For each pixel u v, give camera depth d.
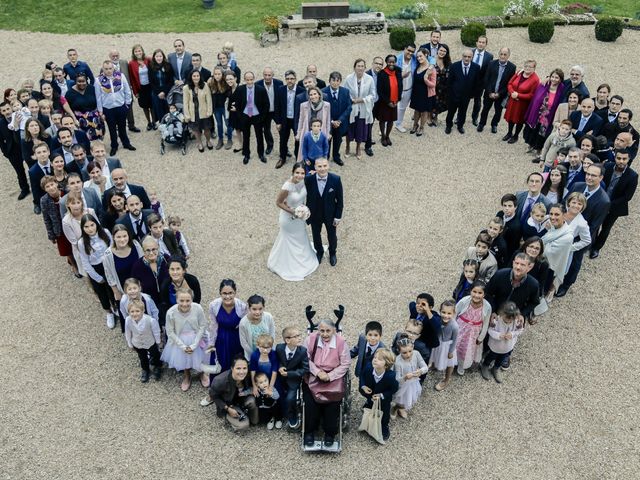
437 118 14.38
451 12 19.75
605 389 8.02
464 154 13.09
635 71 15.95
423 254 10.27
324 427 7.06
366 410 7.15
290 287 9.57
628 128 10.83
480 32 17.05
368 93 12.18
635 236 10.82
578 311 9.25
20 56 17.34
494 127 13.80
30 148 10.77
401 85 12.96
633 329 8.94
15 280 9.91
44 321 9.11
